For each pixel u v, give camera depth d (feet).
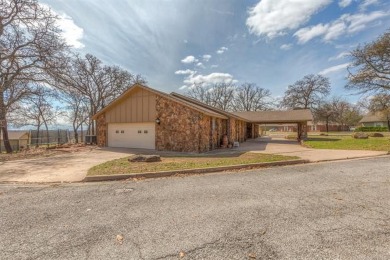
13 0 45.75
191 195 15.76
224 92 158.40
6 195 16.61
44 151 49.52
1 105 50.62
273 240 9.28
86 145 63.72
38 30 48.08
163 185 18.80
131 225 11.00
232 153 40.04
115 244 9.18
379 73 66.33
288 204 13.60
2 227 10.92
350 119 196.03
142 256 8.27
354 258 7.93
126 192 16.94
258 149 48.91
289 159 29.96
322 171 23.52
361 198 14.52
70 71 55.83
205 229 10.42
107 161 31.96
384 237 9.38
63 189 18.31
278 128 247.50
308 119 81.76
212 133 49.65
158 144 47.19
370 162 28.45
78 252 8.58
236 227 10.56
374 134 88.74
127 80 99.60
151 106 48.16
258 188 17.30
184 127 43.98
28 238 9.77
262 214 12.08
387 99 68.80
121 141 53.31
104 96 96.32
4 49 46.06
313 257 8.02
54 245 9.14
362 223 10.77
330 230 10.09
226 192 16.34
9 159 36.37
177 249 8.72
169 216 12.05
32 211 13.12
